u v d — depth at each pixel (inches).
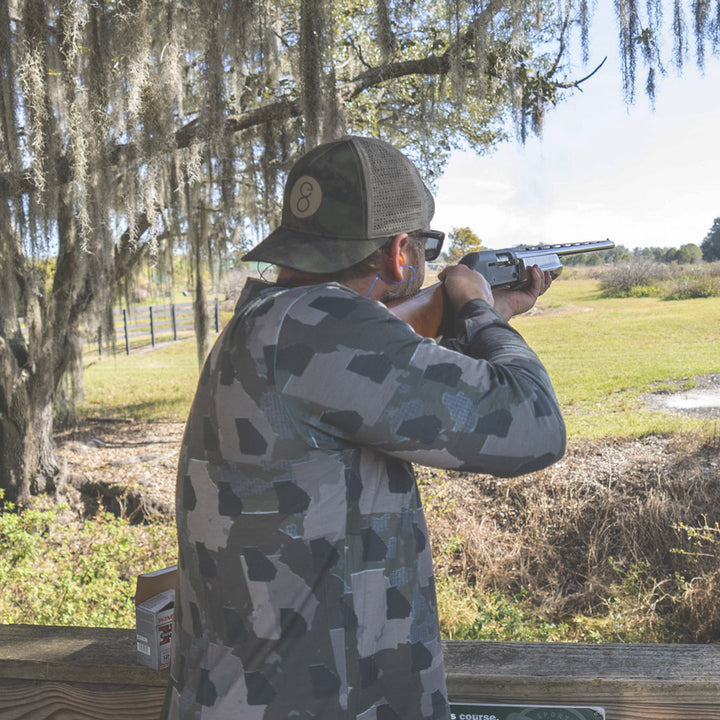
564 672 52.9
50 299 363.3
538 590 285.6
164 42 212.8
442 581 278.5
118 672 56.9
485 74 213.6
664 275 721.0
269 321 36.5
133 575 285.9
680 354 501.0
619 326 603.5
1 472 363.3
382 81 245.6
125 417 525.7
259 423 35.7
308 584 35.8
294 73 250.8
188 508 39.0
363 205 38.4
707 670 52.4
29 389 368.2
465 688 53.5
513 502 325.4
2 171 248.7
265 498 36.0
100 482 384.5
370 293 41.1
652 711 51.5
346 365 34.8
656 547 291.3
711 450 331.0
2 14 208.1
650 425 368.8
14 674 58.6
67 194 285.9
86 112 210.8
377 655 37.1
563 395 446.3
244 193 327.6
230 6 207.5
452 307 44.6
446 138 384.8
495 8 195.5
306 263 38.2
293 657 35.8
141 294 397.4
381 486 37.6
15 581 267.7
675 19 198.5
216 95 214.1
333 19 204.8
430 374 35.0
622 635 249.9
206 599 37.9
